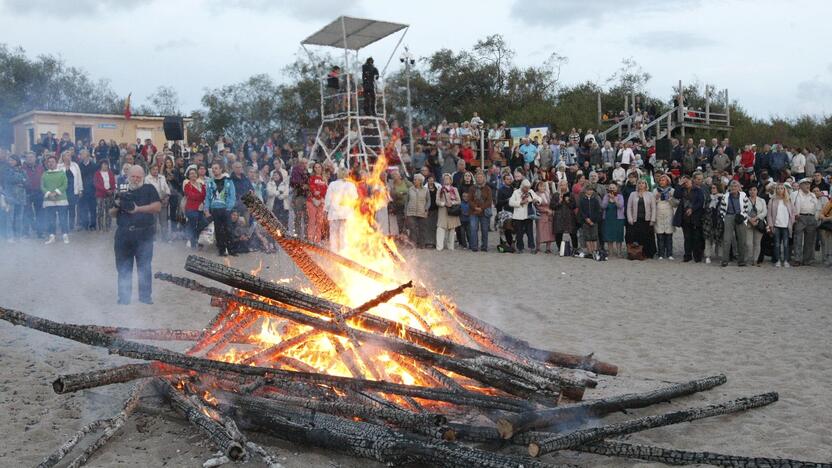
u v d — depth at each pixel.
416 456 4.71
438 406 5.70
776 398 6.51
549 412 5.09
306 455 5.12
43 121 34.06
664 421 5.43
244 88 54.50
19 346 8.10
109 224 20.59
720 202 17.22
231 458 4.86
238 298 6.12
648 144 31.25
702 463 4.71
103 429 5.35
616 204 18.12
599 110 40.03
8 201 18.33
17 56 63.06
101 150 23.88
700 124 37.47
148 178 18.62
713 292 13.34
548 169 24.36
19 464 4.93
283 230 6.56
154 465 4.96
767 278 15.21
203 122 54.09
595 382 5.64
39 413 5.95
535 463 4.45
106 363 7.50
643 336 9.51
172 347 8.09
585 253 18.33
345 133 25.81
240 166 17.58
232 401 5.49
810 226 17.20
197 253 17.02
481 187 19.27
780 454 5.33
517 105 52.75
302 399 5.41
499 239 21.55
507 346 6.64
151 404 5.83
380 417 5.07
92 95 65.25
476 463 4.52
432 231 19.73
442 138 27.66
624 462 5.10
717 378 7.01
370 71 25.50
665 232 18.14
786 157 26.05
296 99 53.28
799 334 9.66
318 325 5.86
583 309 11.48
